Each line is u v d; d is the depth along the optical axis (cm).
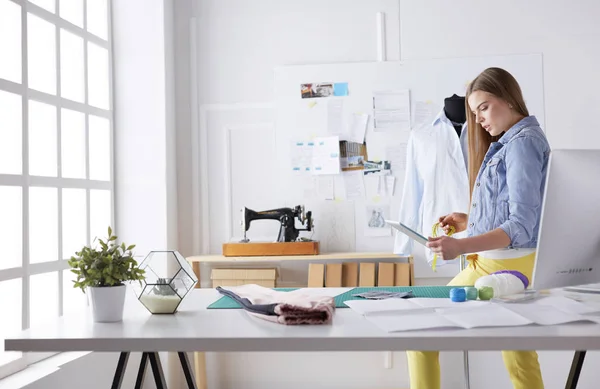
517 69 373
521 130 220
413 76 378
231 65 392
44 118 297
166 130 374
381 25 382
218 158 392
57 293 300
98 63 362
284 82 387
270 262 383
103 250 175
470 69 376
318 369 374
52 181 297
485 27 377
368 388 371
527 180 205
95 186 345
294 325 157
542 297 183
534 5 374
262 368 378
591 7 371
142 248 372
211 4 393
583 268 173
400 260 375
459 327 148
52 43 304
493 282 180
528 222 201
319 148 383
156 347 145
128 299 213
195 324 162
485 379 366
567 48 372
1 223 259
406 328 146
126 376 328
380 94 380
